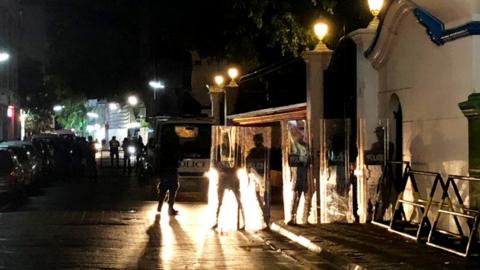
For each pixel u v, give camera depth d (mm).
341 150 16000
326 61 19875
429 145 14117
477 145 11977
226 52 26375
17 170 22547
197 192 25016
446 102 13375
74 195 24312
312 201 16172
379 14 15773
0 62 50469
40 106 73125
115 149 41594
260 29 24125
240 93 31969
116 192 25547
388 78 16203
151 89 48812
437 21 13398
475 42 12461
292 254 12609
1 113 51594
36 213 18609
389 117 16234
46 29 49156
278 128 25812
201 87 46469
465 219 12492
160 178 18594
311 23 22688
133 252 12609
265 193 16078
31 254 12273
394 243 12852
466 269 10398
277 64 26266
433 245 12195
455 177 11703
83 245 13320
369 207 15758
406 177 13898
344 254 11742
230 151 16078
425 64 14258
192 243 13781
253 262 11766
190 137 24734
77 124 84812
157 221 17094
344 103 18500
